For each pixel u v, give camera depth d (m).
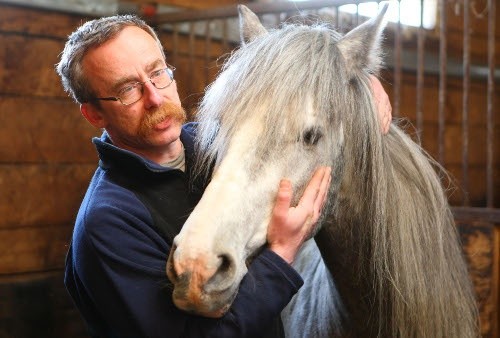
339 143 1.16
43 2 2.59
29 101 2.60
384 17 1.21
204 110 1.17
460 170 4.36
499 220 2.08
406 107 3.87
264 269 1.04
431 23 3.98
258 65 1.10
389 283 1.22
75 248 1.12
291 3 2.44
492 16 2.37
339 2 2.32
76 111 2.75
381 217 1.20
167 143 1.17
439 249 1.25
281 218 1.04
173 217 1.14
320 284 1.41
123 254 1.07
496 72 4.55
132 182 1.16
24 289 2.53
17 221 2.57
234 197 1.00
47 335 2.60
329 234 1.26
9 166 2.54
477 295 2.14
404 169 1.28
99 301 1.10
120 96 1.14
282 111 1.05
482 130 4.55
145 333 1.04
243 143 1.04
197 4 3.18
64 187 2.71
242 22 1.30
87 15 2.77
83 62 1.16
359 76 1.22
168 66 1.25
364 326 1.29
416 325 1.21
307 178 1.09
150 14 2.92
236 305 1.03
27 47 2.58
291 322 1.47
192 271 0.91
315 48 1.13
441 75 2.47
